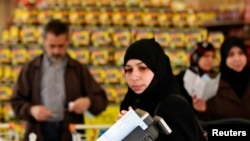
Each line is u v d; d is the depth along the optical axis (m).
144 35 9.10
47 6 9.15
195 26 9.50
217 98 5.42
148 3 9.49
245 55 5.54
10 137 6.55
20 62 8.65
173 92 3.37
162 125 2.84
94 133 6.06
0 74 8.57
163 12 9.45
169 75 3.44
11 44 8.75
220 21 11.24
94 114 5.78
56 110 5.63
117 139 2.74
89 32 9.01
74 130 5.59
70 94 5.68
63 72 5.73
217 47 9.17
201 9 11.41
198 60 5.77
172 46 9.20
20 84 5.71
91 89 5.77
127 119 2.76
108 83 8.88
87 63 8.87
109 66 8.95
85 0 9.31
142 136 2.74
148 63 3.31
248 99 5.45
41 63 5.74
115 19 9.24
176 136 3.14
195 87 5.30
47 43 5.65
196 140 3.22
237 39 5.54
